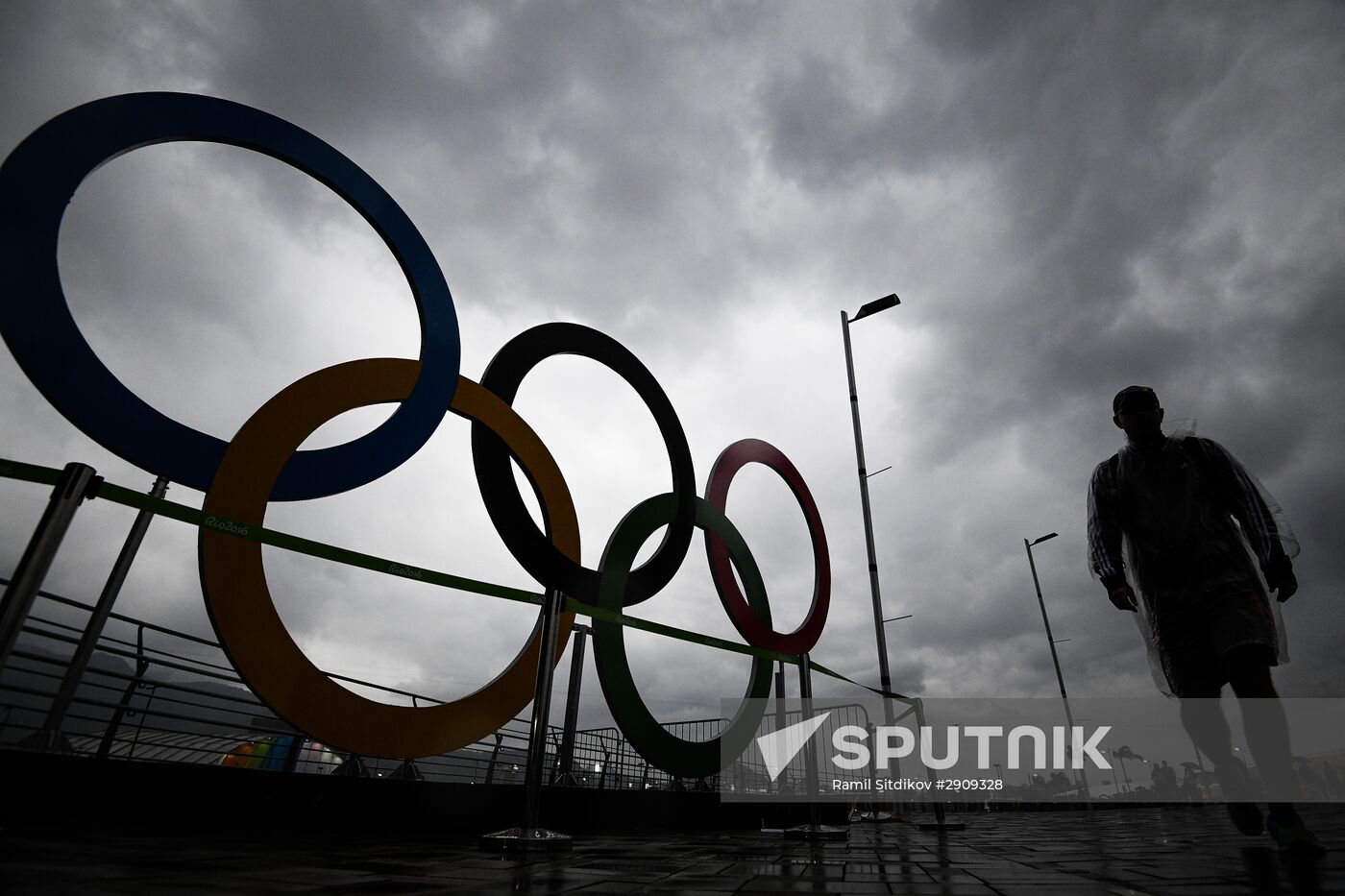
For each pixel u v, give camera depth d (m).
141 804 3.58
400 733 4.98
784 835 5.50
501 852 3.36
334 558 3.88
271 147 5.42
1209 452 3.26
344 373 5.41
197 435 4.55
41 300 4.00
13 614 2.27
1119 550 3.50
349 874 2.11
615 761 7.98
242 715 5.33
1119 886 1.97
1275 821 2.63
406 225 6.21
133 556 4.16
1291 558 2.92
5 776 3.20
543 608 4.50
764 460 10.34
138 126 4.71
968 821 10.36
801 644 9.41
